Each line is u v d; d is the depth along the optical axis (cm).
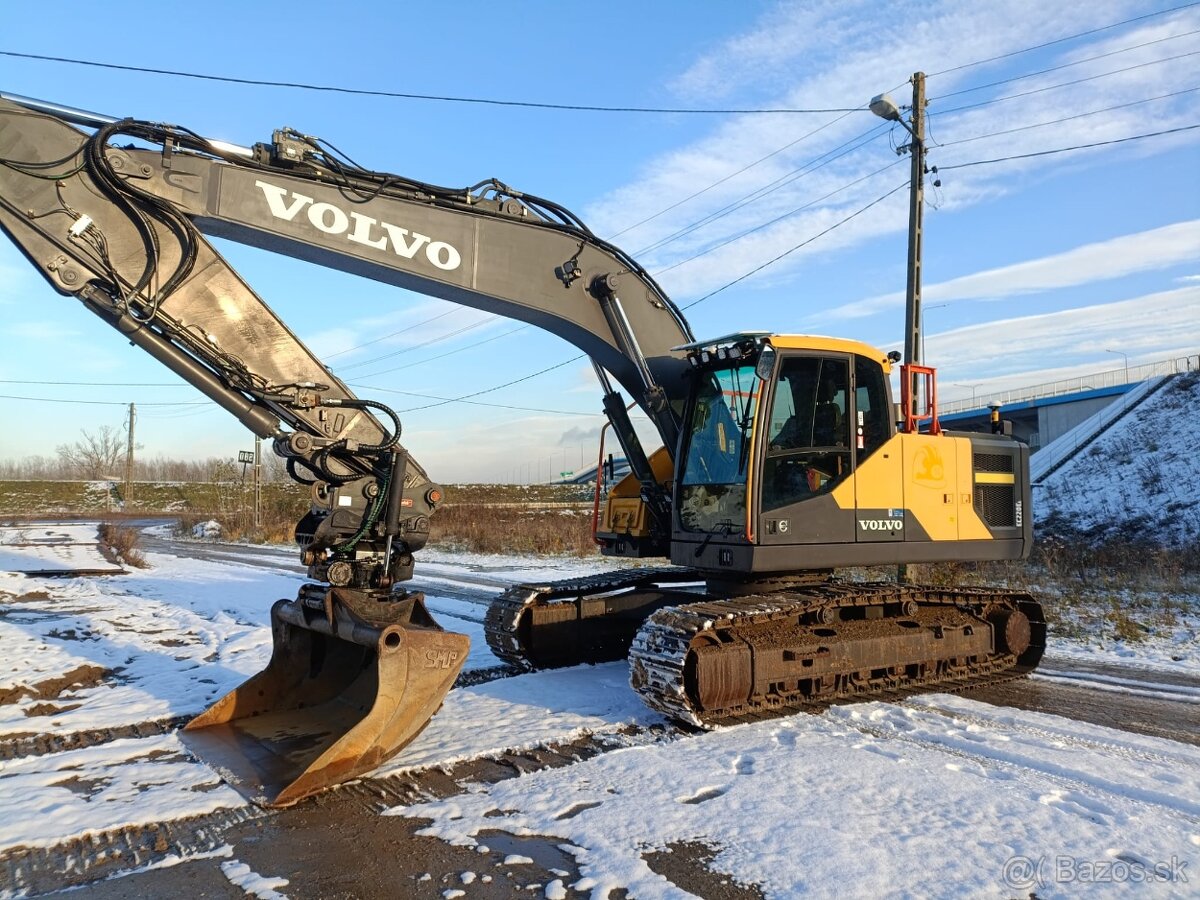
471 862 394
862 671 697
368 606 536
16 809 460
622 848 403
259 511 4022
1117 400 3547
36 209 491
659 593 879
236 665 838
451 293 638
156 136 520
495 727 609
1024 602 828
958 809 446
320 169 568
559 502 5012
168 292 515
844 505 685
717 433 693
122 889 370
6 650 889
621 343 712
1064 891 356
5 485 6888
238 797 472
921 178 1355
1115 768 514
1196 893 355
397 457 559
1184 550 1795
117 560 2122
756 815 440
